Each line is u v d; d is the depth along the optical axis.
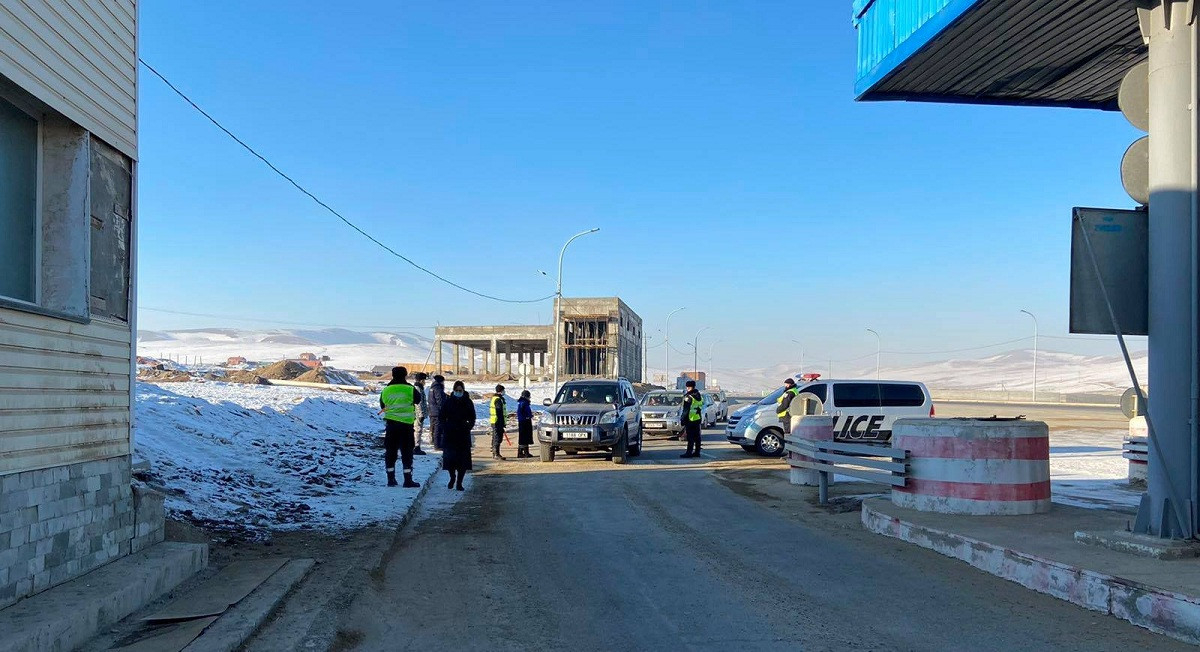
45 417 5.70
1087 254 7.94
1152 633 5.82
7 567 5.24
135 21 7.27
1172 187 7.64
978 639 5.71
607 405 19.84
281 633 5.65
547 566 8.14
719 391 40.97
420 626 6.17
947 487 9.70
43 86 5.72
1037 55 10.32
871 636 5.80
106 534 6.47
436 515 11.45
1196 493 7.34
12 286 5.88
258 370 70.88
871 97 11.88
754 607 6.57
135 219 7.14
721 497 13.16
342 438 21.55
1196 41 7.59
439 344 91.00
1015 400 82.62
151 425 13.75
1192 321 7.46
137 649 5.07
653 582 7.44
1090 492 12.66
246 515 10.02
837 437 20.73
